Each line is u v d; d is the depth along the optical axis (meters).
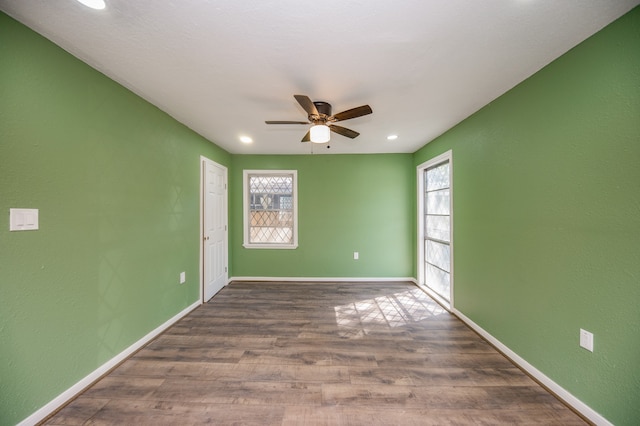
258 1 1.24
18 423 1.39
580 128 1.56
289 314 3.07
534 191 1.90
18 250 1.40
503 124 2.23
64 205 1.64
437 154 3.49
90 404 1.63
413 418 1.53
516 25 1.40
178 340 2.46
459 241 2.96
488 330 2.44
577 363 1.58
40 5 1.27
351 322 2.85
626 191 1.34
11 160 1.36
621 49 1.34
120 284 2.08
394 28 1.43
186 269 3.07
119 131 2.07
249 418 1.53
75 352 1.70
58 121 1.60
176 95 2.27
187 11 1.30
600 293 1.46
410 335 2.56
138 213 2.29
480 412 1.58
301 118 2.79
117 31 1.45
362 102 2.38
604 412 1.43
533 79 1.91
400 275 4.49
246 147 4.04
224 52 1.65
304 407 1.62
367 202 4.49
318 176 4.49
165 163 2.67
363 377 1.91
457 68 1.84
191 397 1.70
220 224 4.02
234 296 3.72
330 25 1.40
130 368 2.01
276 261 4.52
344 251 4.50
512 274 2.13
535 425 1.49
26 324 1.43
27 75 1.43
